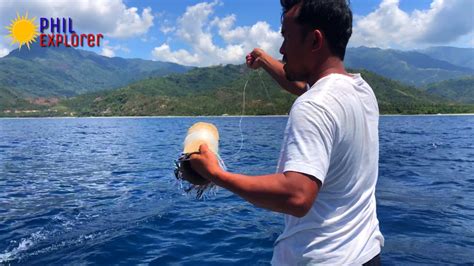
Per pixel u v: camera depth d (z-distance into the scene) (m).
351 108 1.36
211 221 6.73
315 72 1.48
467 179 10.34
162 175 12.00
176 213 7.29
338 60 1.47
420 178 10.55
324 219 1.42
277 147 20.28
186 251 5.33
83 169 13.66
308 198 1.21
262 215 7.08
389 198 8.05
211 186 1.42
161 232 6.17
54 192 9.63
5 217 7.29
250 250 5.31
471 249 5.11
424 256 4.88
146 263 4.95
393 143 22.75
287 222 1.54
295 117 1.31
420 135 29.92
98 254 5.29
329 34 1.42
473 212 6.88
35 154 19.03
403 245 5.28
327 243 1.42
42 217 7.25
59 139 30.38
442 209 7.09
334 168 1.37
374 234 1.54
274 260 1.57
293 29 1.46
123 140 28.69
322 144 1.26
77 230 6.42
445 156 16.03
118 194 9.22
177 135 34.47
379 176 10.90
